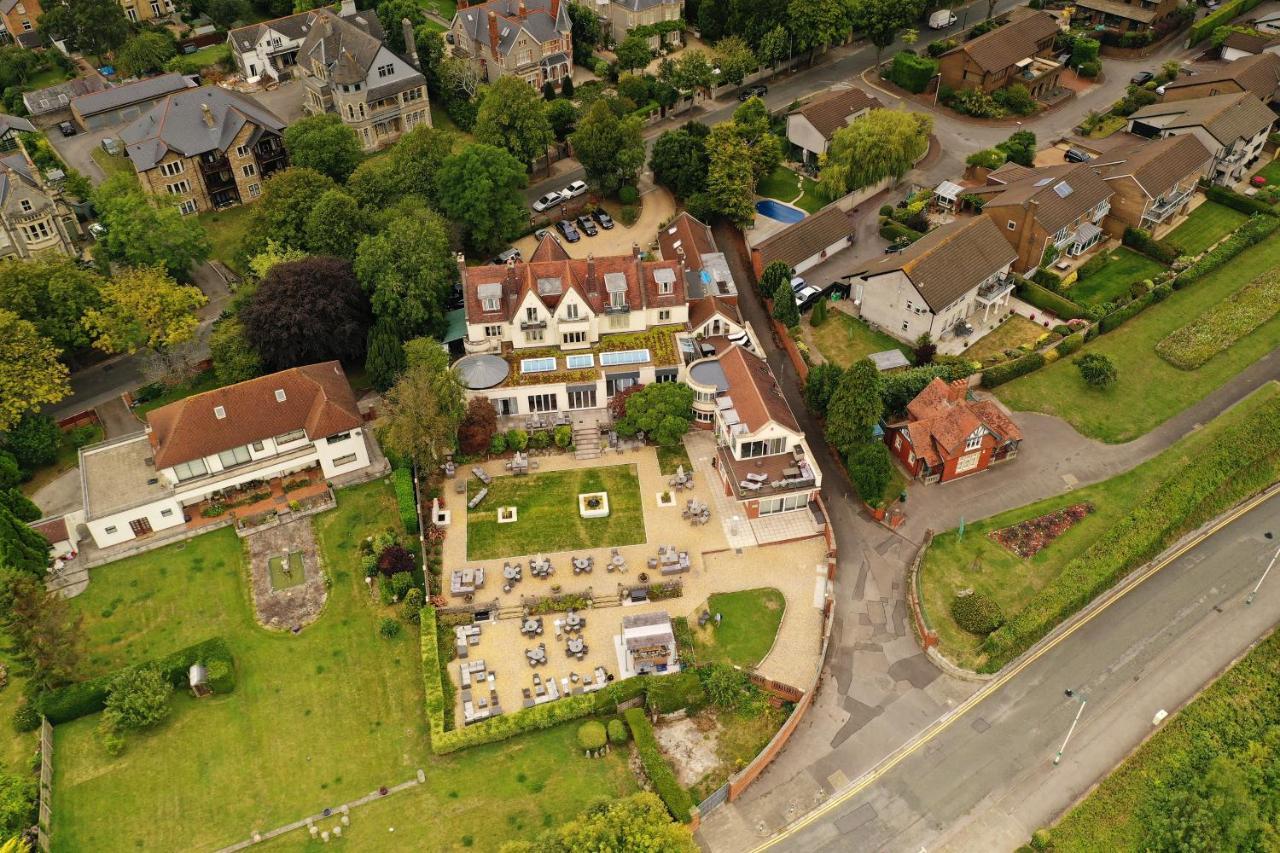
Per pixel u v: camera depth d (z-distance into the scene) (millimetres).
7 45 183375
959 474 100688
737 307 113812
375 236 113750
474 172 121625
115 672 82438
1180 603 89750
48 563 90000
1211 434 103750
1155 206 127750
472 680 82062
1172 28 173500
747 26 165125
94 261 126188
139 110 158500
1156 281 122812
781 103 160750
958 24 180000
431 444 95625
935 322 112312
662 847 67000
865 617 88125
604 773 76438
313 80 153250
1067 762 77750
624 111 150500
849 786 76188
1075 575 87875
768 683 81500
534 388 103938
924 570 91438
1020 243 121688
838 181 134500
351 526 95188
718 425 101250
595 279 107375
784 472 95625
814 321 119312
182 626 86562
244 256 121000
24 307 104812
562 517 95625
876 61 172375
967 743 79000
